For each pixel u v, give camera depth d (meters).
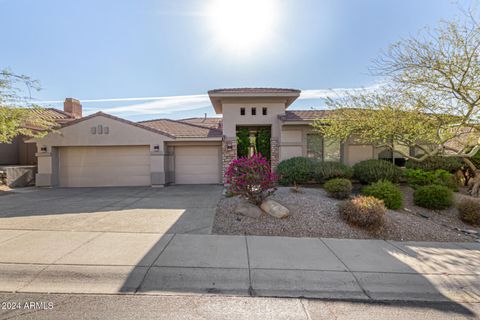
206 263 4.29
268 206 7.11
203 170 14.89
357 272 4.09
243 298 3.38
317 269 4.16
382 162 11.59
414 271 4.16
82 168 14.00
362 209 6.27
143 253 4.63
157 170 13.79
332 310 3.14
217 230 6.04
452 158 11.70
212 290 3.55
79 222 6.59
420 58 7.59
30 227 6.14
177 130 15.34
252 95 13.54
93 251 4.69
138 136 13.79
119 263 4.22
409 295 3.53
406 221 6.86
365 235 5.95
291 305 3.24
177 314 3.00
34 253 4.57
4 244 5.00
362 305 3.27
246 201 7.60
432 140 8.96
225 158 14.07
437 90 7.71
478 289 3.68
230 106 14.12
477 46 6.94
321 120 11.31
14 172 13.69
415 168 11.52
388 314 3.08
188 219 6.89
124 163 14.11
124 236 5.55
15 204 8.91
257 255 4.66
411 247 5.27
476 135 8.72
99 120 13.74
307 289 3.63
